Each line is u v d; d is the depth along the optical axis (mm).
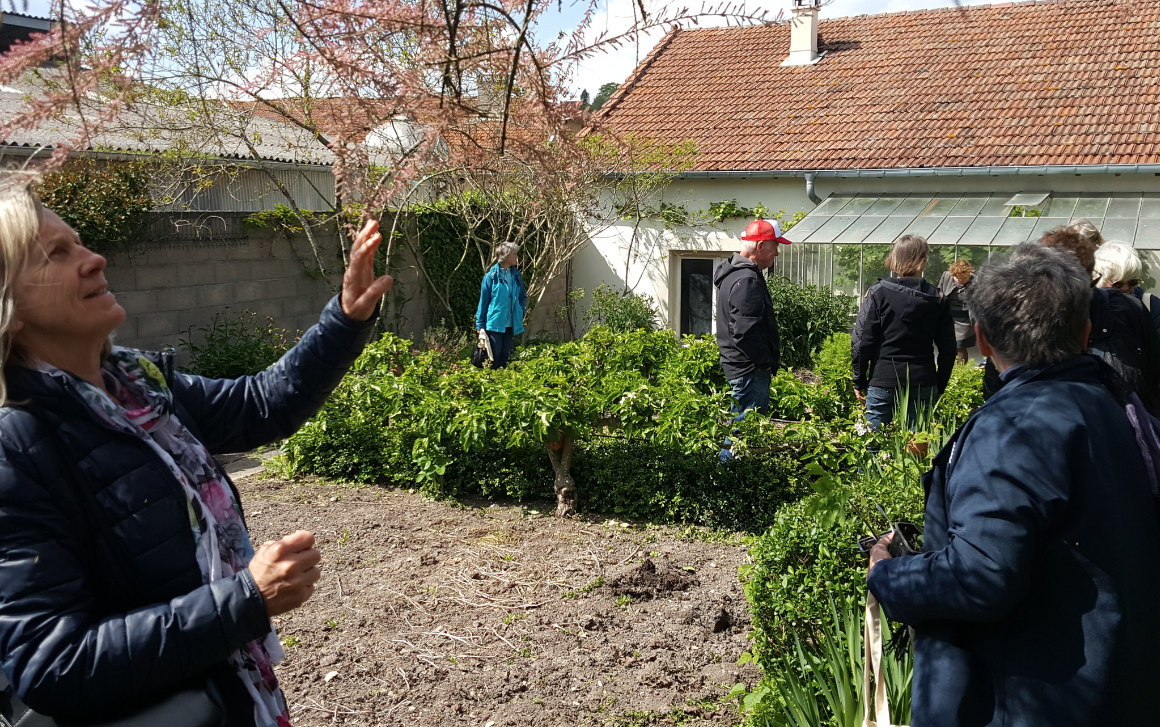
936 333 6250
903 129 15648
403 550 5797
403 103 1765
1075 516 1899
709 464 6246
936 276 13703
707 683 4098
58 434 1540
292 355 2023
